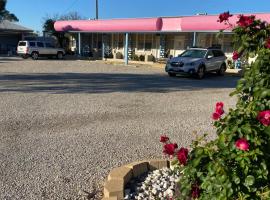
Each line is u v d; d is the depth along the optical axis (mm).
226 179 2938
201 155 3145
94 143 7094
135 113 10117
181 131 8242
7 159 6066
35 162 5957
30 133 7691
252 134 2949
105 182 5039
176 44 33375
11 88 14273
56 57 38312
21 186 5043
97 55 40656
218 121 3320
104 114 9828
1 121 8641
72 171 5613
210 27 26938
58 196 4770
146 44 36031
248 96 3576
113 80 18422
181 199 3529
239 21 3934
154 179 5137
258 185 3016
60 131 7930
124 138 7520
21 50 36875
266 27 3900
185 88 16172
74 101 11633
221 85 17984
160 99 12672
